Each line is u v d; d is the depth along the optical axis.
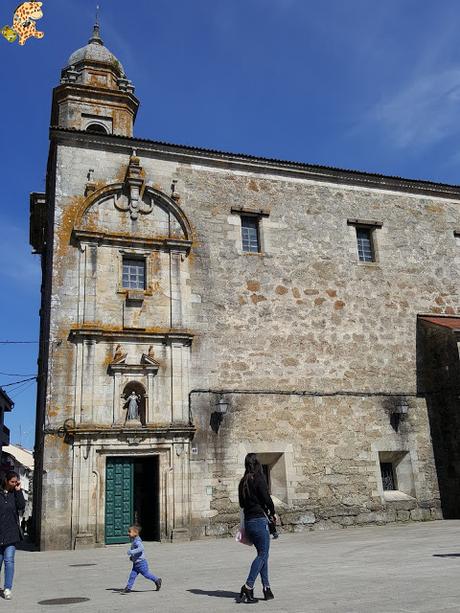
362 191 24.05
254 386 19.84
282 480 19.36
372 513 20.05
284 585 8.34
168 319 19.41
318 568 10.16
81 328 17.95
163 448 17.92
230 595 7.72
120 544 17.05
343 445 20.41
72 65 25.53
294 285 21.59
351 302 22.27
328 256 22.52
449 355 21.72
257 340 20.41
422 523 19.91
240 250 21.31
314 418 20.31
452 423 21.47
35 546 18.56
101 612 6.89
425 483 21.11
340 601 6.80
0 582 10.35
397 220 24.22
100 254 19.19
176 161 21.41
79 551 15.86
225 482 18.52
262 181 22.48
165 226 20.44
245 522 7.48
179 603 7.29
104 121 24.52
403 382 22.00
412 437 21.45
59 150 19.91
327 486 19.77
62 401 17.42
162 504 17.52
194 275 20.27
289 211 22.47
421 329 23.06
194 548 15.42
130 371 18.33
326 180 23.52
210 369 19.44
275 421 19.75
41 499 16.77
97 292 18.80
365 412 21.08
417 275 23.78
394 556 11.30
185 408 18.61
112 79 25.75
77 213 19.38
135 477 18.31
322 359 21.09
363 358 21.72
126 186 20.28
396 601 6.62
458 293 24.34
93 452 17.17
